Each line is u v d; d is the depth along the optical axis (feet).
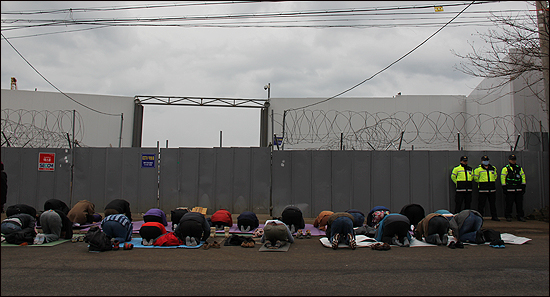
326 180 40.32
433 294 14.28
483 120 67.15
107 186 41.81
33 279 16.16
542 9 28.40
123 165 41.98
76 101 85.15
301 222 29.78
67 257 20.79
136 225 33.37
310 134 84.12
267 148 41.04
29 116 82.64
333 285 15.46
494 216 36.42
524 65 35.53
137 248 23.57
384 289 14.92
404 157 40.14
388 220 24.54
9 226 24.62
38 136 68.23
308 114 84.94
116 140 85.97
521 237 26.73
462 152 39.86
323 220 31.17
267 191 40.78
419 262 19.74
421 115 80.64
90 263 19.33
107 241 22.68
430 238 24.94
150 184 41.63
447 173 39.78
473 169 39.34
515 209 38.88
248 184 40.91
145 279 16.30
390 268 18.43
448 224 24.66
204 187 41.22
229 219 31.35
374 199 39.83
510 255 21.47
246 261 20.03
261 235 27.66
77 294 14.08
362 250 23.16
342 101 84.38
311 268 18.44
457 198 36.91
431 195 39.63
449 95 80.07
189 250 23.06
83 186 41.96
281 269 18.22
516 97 54.03
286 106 86.12
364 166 40.24
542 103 50.03
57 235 25.82
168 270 17.95
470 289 14.93
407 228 24.23
